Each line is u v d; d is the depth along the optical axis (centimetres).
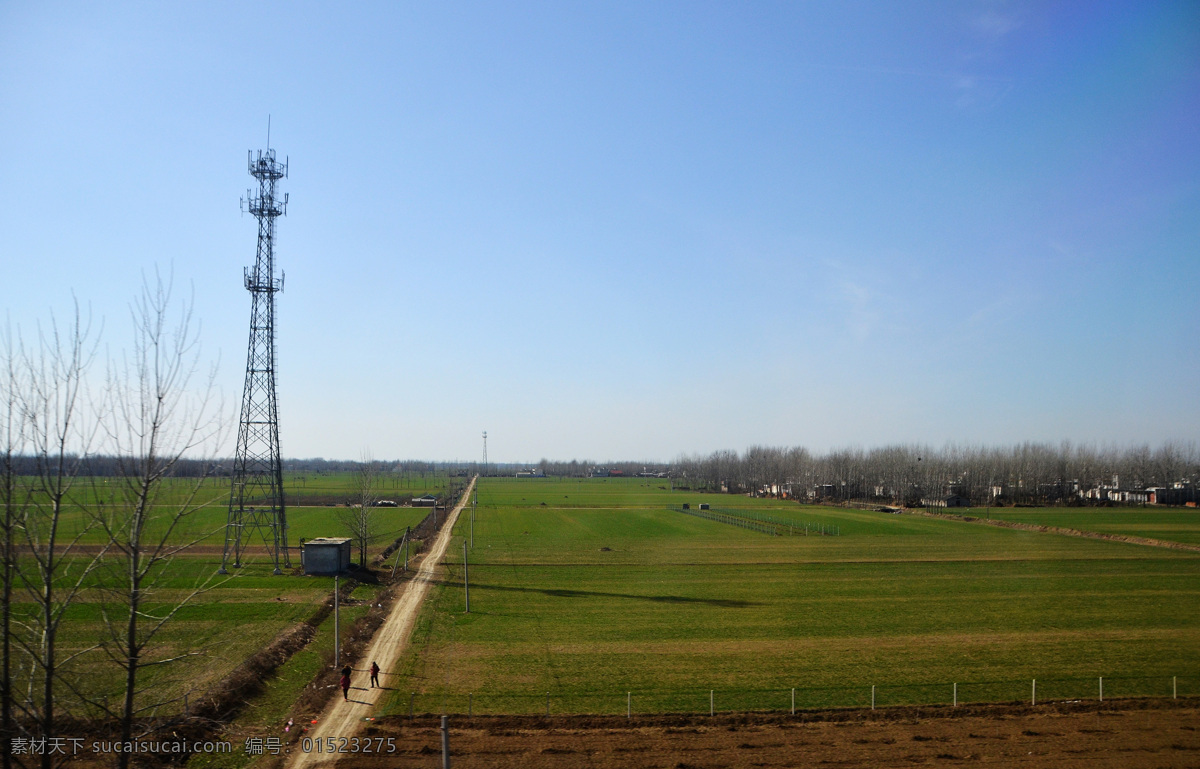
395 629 5025
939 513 16450
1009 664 4231
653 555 9044
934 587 6831
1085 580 7231
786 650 4519
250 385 7100
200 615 5012
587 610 5684
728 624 5228
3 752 1733
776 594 6431
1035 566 8181
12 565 1716
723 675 3988
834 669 4112
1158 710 3459
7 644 1697
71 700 2962
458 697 3578
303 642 4497
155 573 5941
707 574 7562
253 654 4038
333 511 14012
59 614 1794
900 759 2875
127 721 1783
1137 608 5869
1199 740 3077
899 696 3653
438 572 7581
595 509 16950
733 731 3173
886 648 4578
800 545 10212
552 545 9988
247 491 9469
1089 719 3328
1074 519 14525
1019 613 5659
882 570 7888
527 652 4438
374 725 3180
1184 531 11944
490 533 11481
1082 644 4697
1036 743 3041
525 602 5988
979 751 2955
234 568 6981
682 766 2792
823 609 5778
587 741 3039
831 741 3058
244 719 3206
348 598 5941
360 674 3944
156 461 1822
